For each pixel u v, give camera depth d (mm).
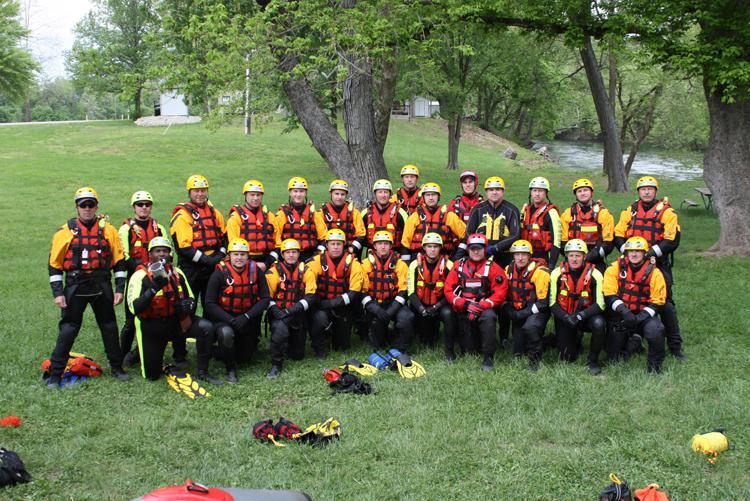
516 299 8664
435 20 15180
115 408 7328
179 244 9062
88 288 7965
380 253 9180
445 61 29234
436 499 5496
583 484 5719
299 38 13914
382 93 14930
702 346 9094
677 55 13234
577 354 8836
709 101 14289
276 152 37156
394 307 9062
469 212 10094
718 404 7152
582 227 9664
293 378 8258
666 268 9180
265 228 9477
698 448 6203
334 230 9055
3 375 8148
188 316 8078
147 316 7996
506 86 43344
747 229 14281
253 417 7098
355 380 7867
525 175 36031
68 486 5680
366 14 13977
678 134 35906
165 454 6203
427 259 8984
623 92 34656
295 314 8617
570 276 8445
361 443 6418
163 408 7324
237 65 13664
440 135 51625
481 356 8922
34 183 26828
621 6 14016
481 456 6199
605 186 31156
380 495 5551
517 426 6770
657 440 6398
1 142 39156
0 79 44500
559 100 44375
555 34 15562
